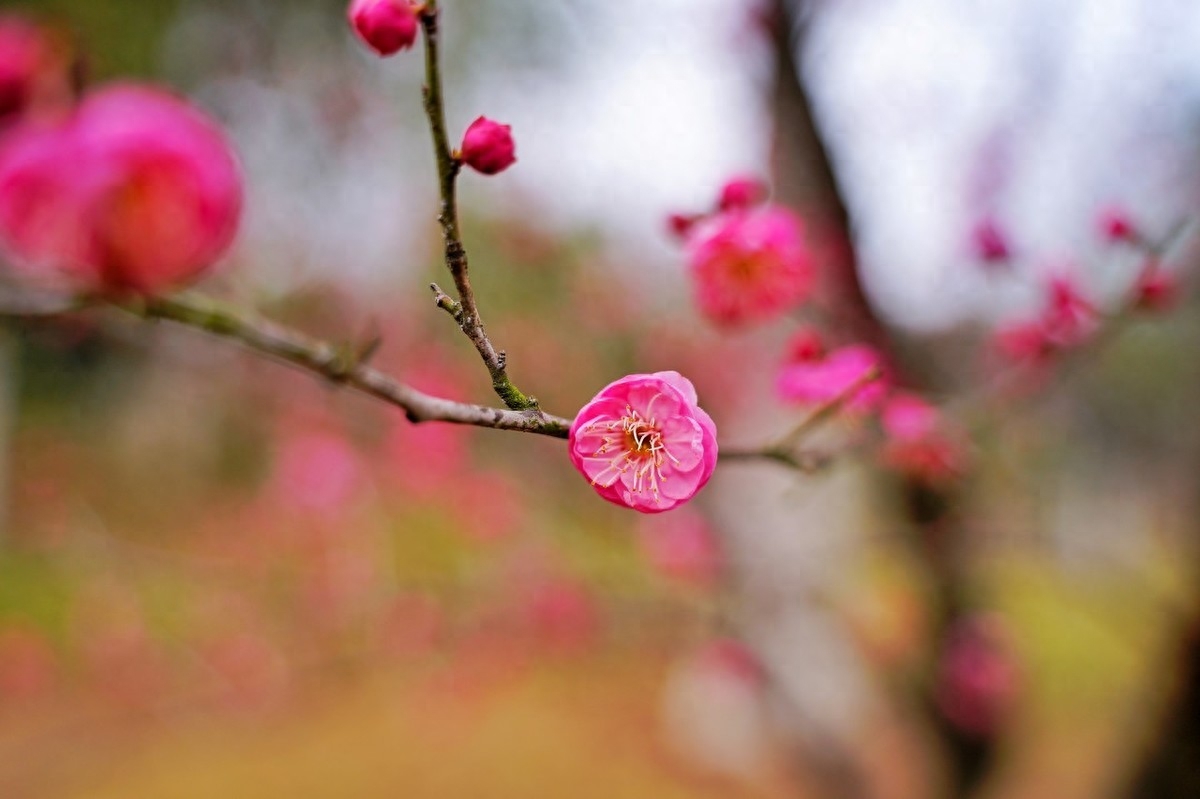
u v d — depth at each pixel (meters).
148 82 4.94
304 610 4.88
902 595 4.63
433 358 5.13
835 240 3.23
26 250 0.67
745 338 4.19
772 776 4.94
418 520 5.93
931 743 4.05
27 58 0.72
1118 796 2.74
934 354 3.41
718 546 4.55
